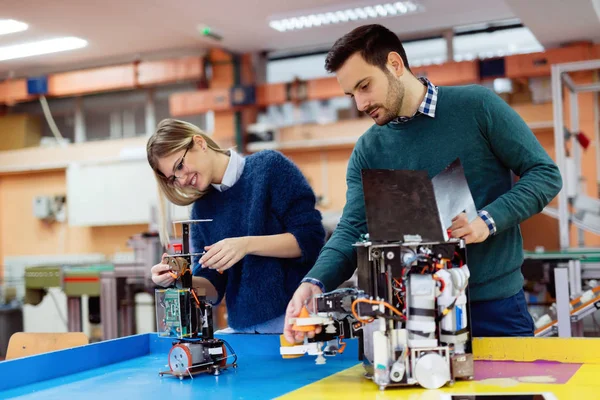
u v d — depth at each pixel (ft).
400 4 17.66
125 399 3.98
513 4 15.24
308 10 17.75
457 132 5.09
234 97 21.17
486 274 5.08
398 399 3.56
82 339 6.89
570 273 12.35
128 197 22.82
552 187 4.73
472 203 4.35
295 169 6.00
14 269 24.85
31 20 18.03
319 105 21.50
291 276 5.94
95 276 16.72
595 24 17.03
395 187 3.97
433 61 21.45
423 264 3.93
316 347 4.28
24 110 25.41
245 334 5.50
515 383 3.86
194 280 5.82
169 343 5.70
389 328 3.85
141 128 24.13
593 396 3.49
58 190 24.62
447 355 3.78
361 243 3.95
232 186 6.00
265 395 3.91
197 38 20.51
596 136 18.63
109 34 19.80
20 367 4.62
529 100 19.49
